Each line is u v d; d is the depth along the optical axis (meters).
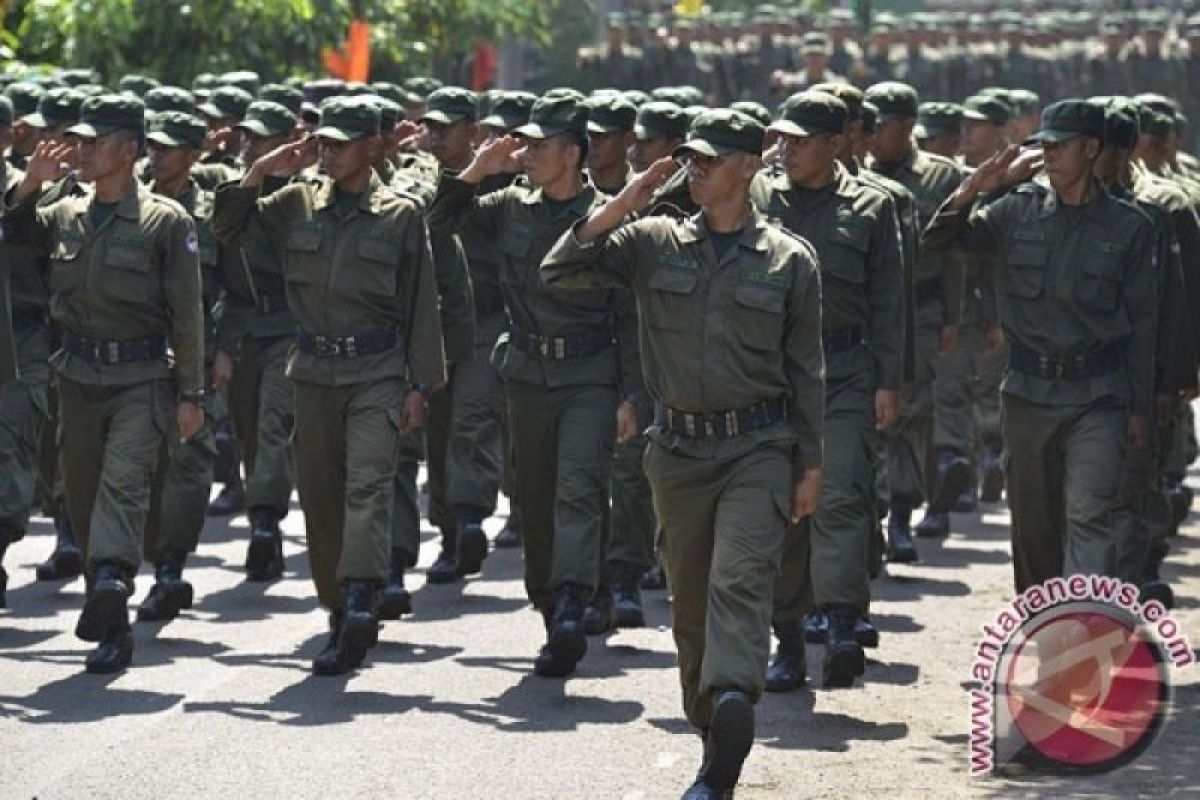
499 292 28.73
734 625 18.72
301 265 23.86
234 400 30.20
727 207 19.14
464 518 28.72
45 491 29.33
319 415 23.98
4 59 46.75
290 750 20.84
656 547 19.94
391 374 23.86
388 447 23.78
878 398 23.70
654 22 71.88
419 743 21.17
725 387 19.05
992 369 37.16
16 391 27.06
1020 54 70.62
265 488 29.38
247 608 27.66
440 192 23.80
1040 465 23.20
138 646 25.33
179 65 49.34
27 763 20.33
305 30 49.56
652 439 19.45
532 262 24.39
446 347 25.47
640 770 20.31
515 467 24.81
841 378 23.70
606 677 24.02
